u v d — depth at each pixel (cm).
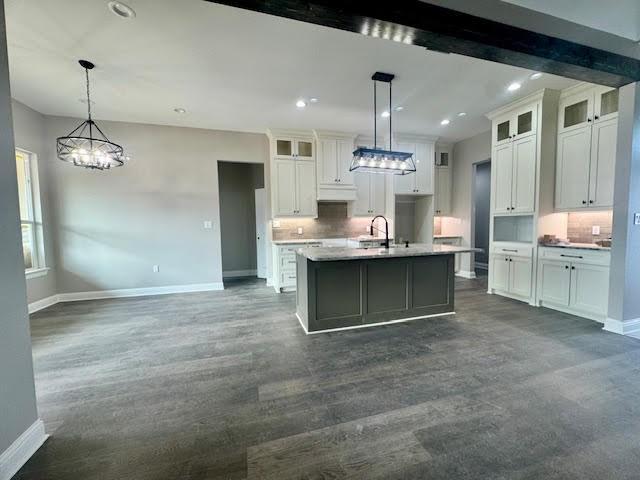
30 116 408
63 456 154
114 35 247
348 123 484
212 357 266
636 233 298
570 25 231
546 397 199
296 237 573
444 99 387
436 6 194
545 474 140
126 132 474
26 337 157
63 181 448
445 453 153
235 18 227
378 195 586
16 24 231
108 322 358
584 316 354
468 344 284
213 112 429
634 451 153
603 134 336
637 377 222
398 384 218
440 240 607
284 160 522
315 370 240
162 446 161
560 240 396
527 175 400
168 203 498
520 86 355
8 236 148
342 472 143
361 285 331
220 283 532
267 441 164
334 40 256
